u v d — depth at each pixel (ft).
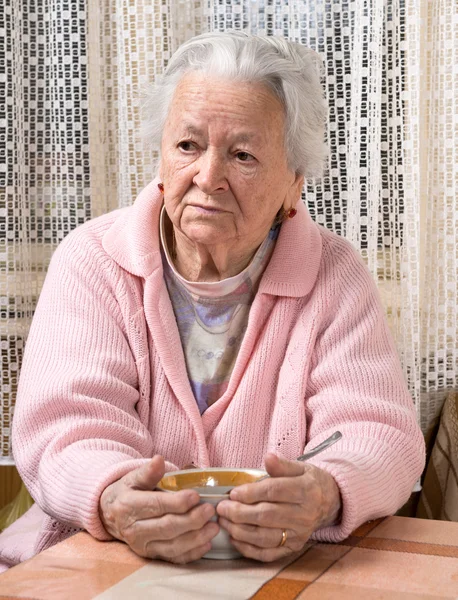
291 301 4.52
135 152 6.40
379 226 6.65
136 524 3.11
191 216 4.13
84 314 4.41
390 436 4.06
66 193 6.55
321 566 3.10
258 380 4.41
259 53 4.08
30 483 3.99
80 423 3.92
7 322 6.54
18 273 6.51
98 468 3.50
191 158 4.09
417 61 6.37
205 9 6.47
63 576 2.94
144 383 4.41
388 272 6.70
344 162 6.49
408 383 6.59
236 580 2.93
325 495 3.31
